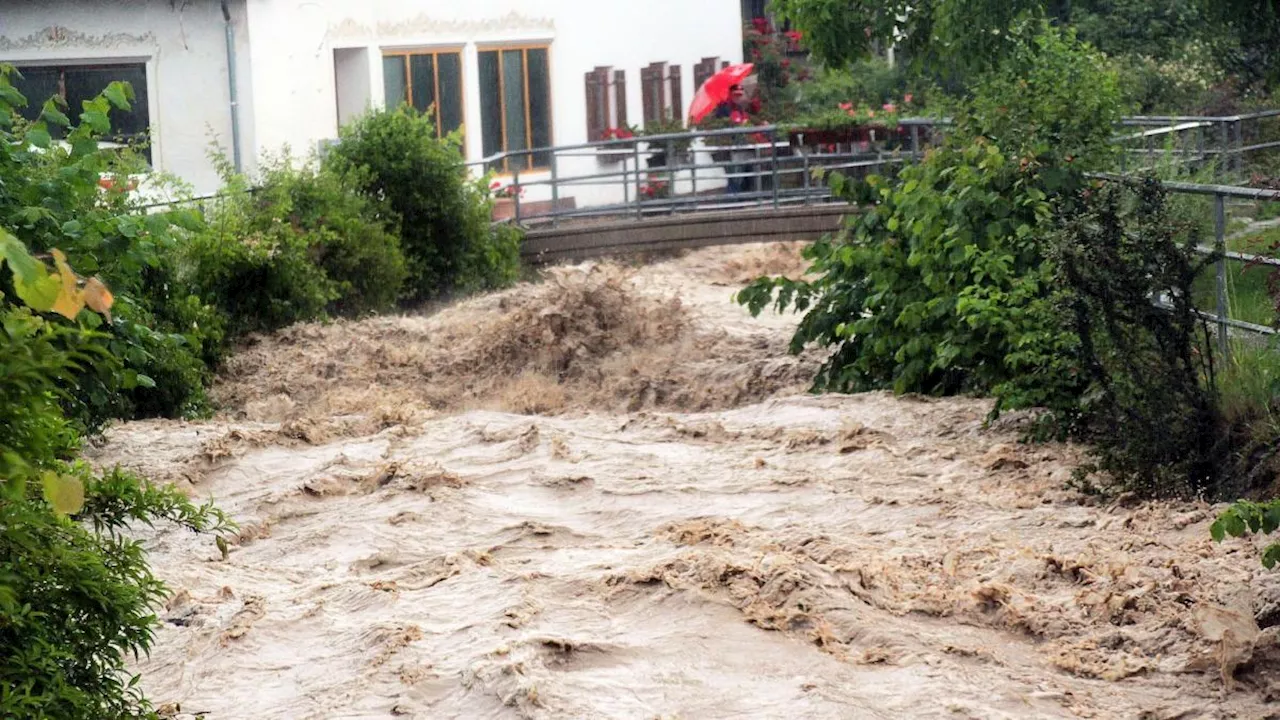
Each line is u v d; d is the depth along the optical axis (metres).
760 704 6.83
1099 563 8.37
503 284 26.59
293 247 21.69
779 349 19.97
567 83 34.38
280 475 12.61
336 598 8.86
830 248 16.11
